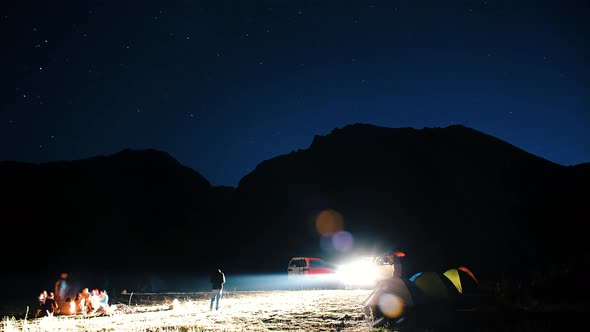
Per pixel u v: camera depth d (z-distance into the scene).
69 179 84.06
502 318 12.38
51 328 13.98
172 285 43.59
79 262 58.69
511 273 27.69
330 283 30.33
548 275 17.23
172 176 92.75
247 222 72.06
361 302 17.89
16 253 58.59
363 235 59.38
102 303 20.17
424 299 13.80
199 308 19.11
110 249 64.56
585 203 55.91
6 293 32.78
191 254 66.00
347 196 69.44
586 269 16.25
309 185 75.25
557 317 11.91
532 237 47.56
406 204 64.44
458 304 14.05
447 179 69.06
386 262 28.14
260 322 14.02
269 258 59.78
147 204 80.00
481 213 58.78
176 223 76.25
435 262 43.56
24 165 87.19
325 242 60.19
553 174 69.62
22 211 72.06
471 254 45.34
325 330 12.52
